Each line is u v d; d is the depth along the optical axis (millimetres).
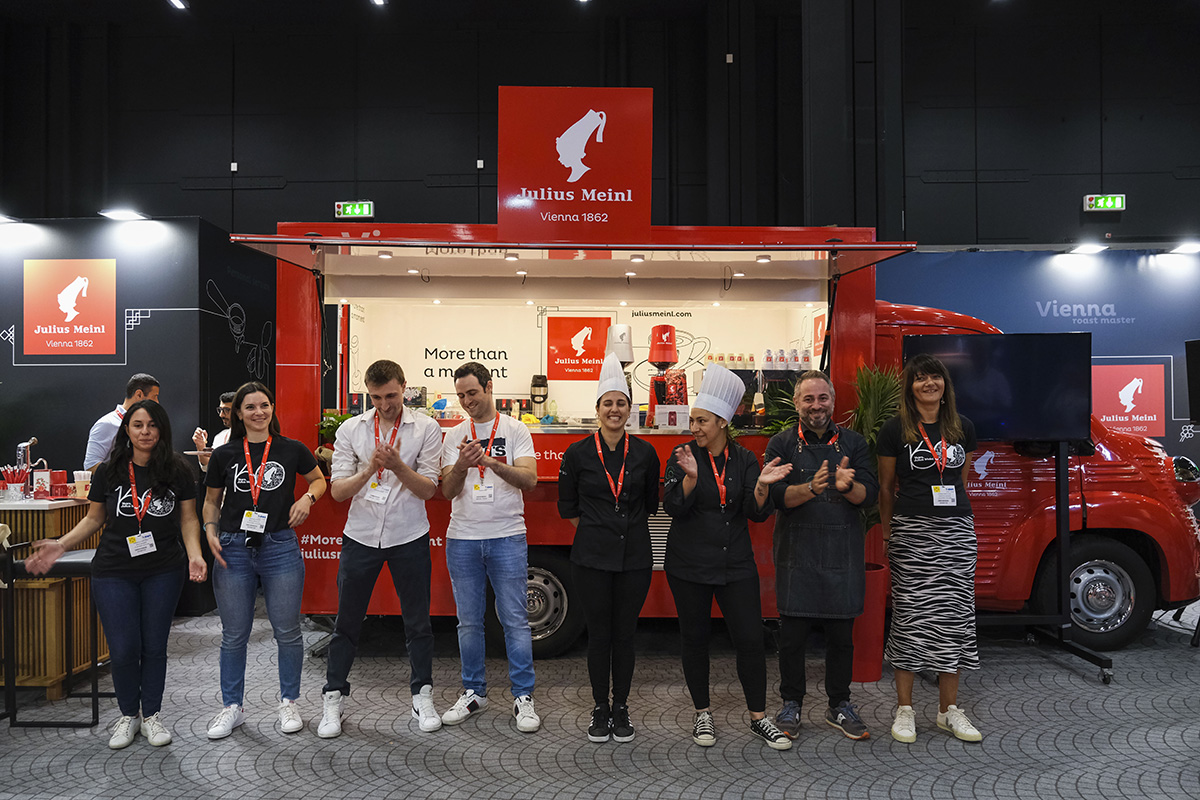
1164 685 3748
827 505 3053
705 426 2982
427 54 10141
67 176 9922
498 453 3260
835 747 3025
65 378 5727
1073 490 4312
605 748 3025
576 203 3756
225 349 6109
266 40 10070
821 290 4535
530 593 4156
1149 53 9961
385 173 10102
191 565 3037
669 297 4676
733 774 2797
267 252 3773
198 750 3000
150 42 10031
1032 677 3865
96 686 3270
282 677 3209
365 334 5188
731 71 9906
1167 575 4309
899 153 5727
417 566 3217
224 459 3129
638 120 3775
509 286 4699
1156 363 7508
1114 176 9977
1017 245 7488
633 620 3072
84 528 3016
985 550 4254
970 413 4051
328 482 3992
